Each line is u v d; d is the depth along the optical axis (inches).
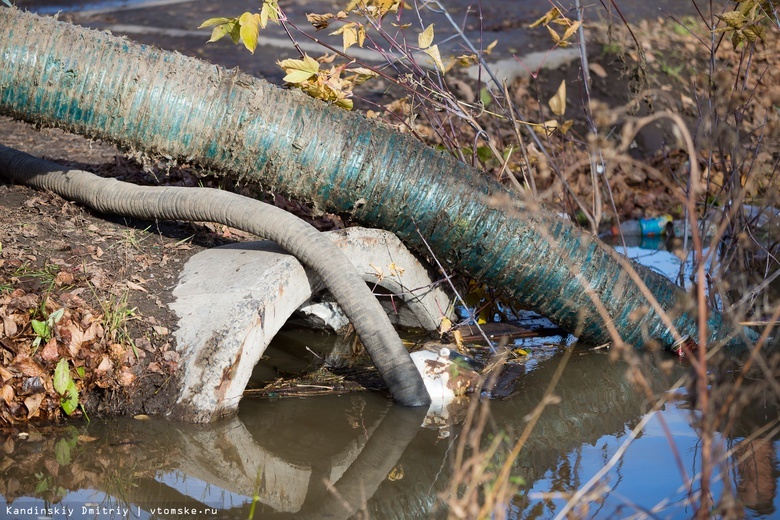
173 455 169.5
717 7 483.8
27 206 225.1
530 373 213.6
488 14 501.4
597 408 196.1
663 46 429.7
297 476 165.5
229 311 183.8
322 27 224.7
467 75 391.5
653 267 274.4
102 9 529.7
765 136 256.5
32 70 203.0
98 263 203.8
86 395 181.8
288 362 217.6
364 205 212.7
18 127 313.1
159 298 195.8
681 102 384.2
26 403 176.1
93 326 184.2
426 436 181.2
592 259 218.4
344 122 212.2
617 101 388.2
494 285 221.1
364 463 170.6
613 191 326.6
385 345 193.5
